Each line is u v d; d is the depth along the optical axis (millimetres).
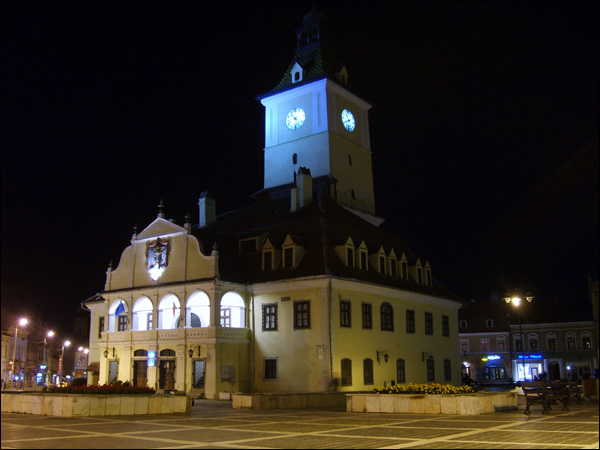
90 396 24094
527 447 14289
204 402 38688
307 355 43031
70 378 86312
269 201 60438
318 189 60938
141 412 25719
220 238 50031
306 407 33000
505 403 27188
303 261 45875
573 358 88000
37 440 15688
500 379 91812
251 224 53812
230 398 40531
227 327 44656
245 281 46844
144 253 49688
